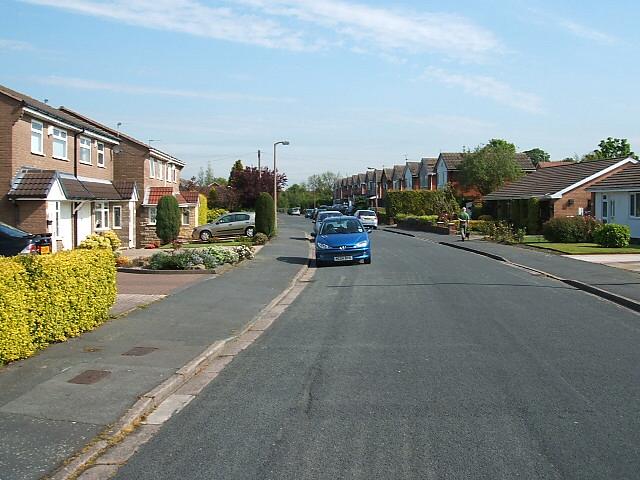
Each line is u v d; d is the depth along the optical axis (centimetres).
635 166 3725
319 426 625
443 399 707
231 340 1042
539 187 4541
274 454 555
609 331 1088
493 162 6488
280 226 6103
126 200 3347
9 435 589
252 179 6512
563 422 627
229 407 695
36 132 2580
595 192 3709
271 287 1688
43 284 892
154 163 4012
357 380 791
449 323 1167
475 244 3288
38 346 903
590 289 1581
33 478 499
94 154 3247
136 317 1200
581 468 516
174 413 679
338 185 14250
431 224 4844
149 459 550
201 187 7656
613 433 595
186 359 886
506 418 640
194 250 2253
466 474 506
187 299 1428
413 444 572
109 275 1148
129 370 819
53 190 2419
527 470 512
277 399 720
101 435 596
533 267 2109
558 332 1079
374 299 1486
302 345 1009
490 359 890
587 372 817
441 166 7488
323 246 2323
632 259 2383
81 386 742
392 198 6631
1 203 2372
